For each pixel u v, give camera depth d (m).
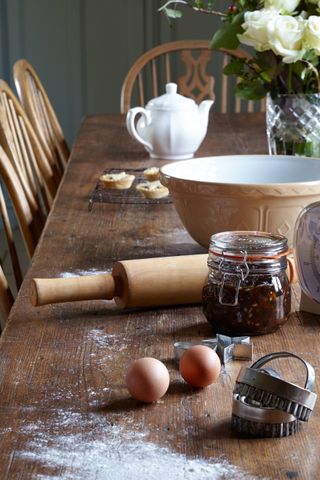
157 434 0.78
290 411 0.76
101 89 4.30
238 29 1.67
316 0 1.57
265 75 1.73
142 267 1.07
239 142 2.35
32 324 1.05
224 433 0.78
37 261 1.31
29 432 0.79
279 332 1.02
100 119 2.88
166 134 2.09
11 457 0.75
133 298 1.07
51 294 1.06
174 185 1.22
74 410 0.83
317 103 1.67
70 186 1.87
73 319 1.07
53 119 2.95
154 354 0.96
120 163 2.11
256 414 0.77
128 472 0.72
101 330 1.03
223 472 0.72
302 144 1.69
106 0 4.20
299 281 1.07
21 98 2.55
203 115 2.12
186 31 4.21
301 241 1.04
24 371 0.92
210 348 0.91
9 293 1.49
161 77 4.29
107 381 0.89
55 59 4.26
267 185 1.15
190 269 1.08
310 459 0.73
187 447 0.76
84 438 0.78
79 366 0.93
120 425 0.80
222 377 0.90
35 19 4.21
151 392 0.83
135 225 1.53
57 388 0.88
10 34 4.21
